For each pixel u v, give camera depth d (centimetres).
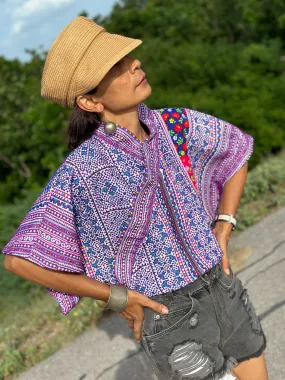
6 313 575
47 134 1862
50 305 461
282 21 3150
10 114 2295
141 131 188
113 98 175
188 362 188
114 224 178
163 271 182
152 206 179
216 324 191
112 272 183
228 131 199
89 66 170
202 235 186
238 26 3631
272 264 399
